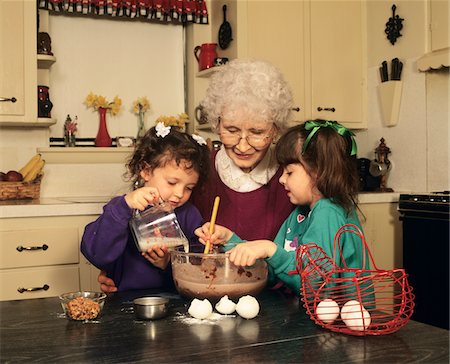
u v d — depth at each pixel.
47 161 3.21
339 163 1.60
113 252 1.47
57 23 3.29
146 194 1.42
